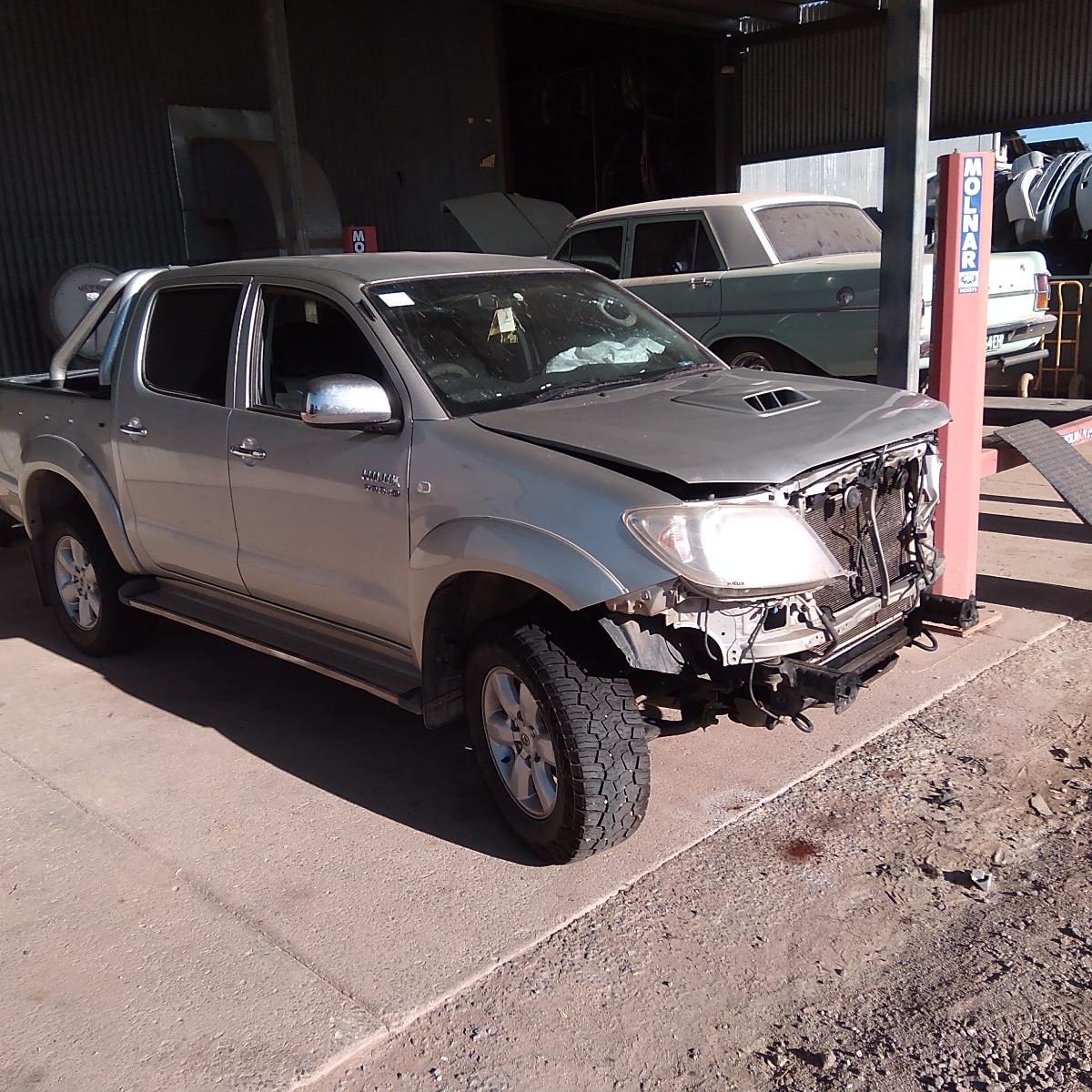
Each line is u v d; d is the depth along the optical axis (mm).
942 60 14734
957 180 4820
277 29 9422
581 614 3346
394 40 14391
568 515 3178
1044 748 4199
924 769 4078
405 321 3959
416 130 14844
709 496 3127
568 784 3289
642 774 3320
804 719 3289
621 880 3447
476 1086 2631
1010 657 5070
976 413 5164
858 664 3473
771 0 15250
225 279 4605
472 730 3678
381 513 3750
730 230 9008
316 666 4141
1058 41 13656
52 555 5621
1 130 11320
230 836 3809
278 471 4137
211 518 4562
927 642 5238
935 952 3049
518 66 17656
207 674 5355
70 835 3854
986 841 3590
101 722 4828
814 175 20062
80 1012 2932
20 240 11578
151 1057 2754
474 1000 2928
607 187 18266
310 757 4406
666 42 17188
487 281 4387
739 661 3178
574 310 4480
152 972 3086
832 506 3443
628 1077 2643
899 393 4004
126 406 4953
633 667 3170
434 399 3725
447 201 13086
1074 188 14617
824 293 8305
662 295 9383
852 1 14547
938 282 4961
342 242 12648
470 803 3998
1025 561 6520
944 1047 2686
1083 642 5227
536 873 3512
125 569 5195
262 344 4371
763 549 3102
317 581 4125
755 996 2900
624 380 4191
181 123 12578
